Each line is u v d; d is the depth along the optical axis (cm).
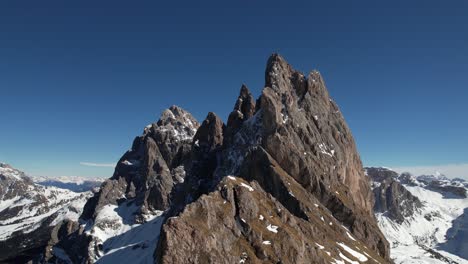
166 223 13362
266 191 19925
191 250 13112
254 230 14900
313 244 16525
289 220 17000
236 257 13700
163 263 12644
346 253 17888
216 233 14075
